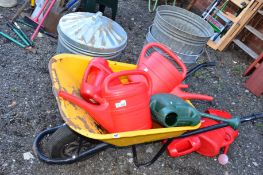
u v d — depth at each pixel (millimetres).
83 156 1948
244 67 3945
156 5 4559
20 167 2006
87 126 1860
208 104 3125
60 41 2396
